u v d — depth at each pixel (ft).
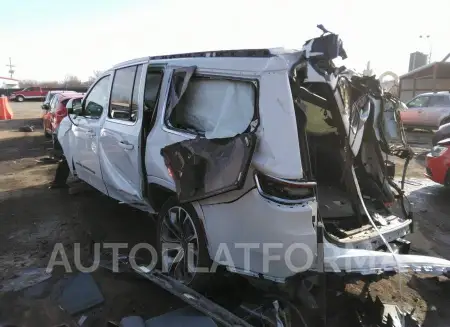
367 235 10.23
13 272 12.48
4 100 75.87
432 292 12.17
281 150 8.65
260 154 8.78
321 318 9.12
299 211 8.54
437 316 10.96
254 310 9.82
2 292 11.27
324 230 9.09
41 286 11.62
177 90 11.55
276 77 8.97
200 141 9.61
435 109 53.93
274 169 8.61
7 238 15.21
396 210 12.34
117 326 9.64
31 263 13.12
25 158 32.81
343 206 11.50
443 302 11.66
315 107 11.11
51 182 23.95
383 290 12.16
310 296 8.93
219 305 10.28
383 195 12.26
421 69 77.92
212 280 10.61
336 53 8.83
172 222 11.48
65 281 11.91
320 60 9.16
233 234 9.48
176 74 11.63
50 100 45.78
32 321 10.00
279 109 8.80
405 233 11.62
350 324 10.21
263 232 8.86
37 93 144.15
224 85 10.16
